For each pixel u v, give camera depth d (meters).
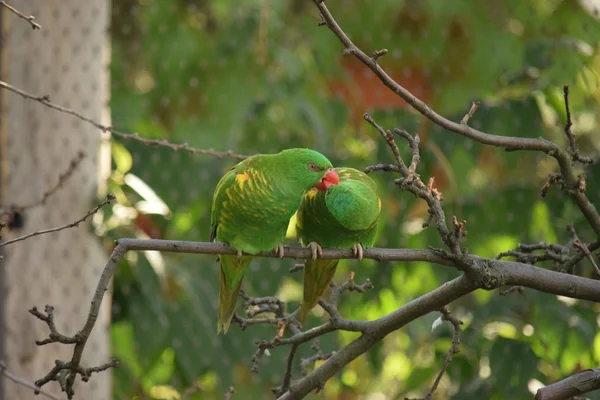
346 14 14.34
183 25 14.14
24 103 9.50
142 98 13.74
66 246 9.55
